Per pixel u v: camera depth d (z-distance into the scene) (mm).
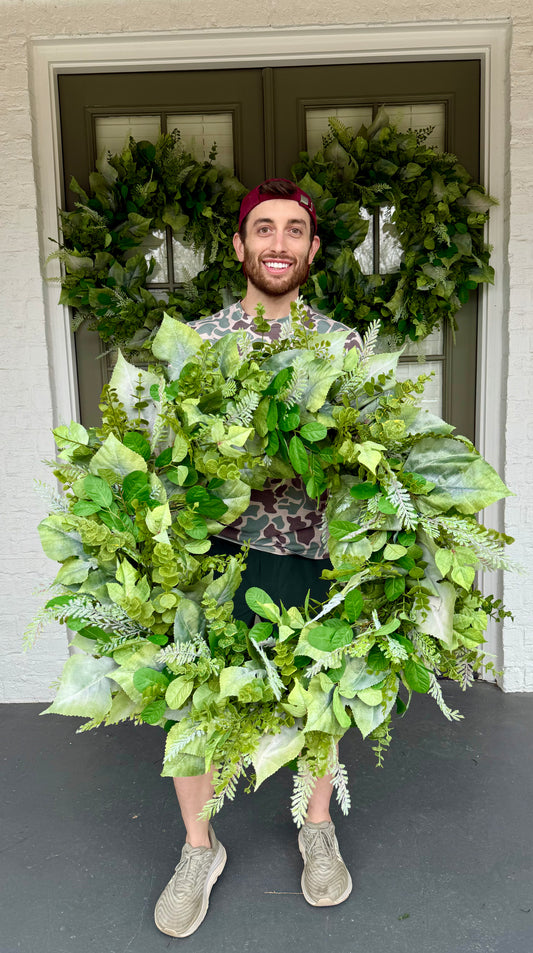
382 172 2158
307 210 1407
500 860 1515
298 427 1147
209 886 1403
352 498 1151
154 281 2355
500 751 1941
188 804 1377
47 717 2201
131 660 1105
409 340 2336
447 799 1731
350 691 1096
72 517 1115
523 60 2113
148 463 1174
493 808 1693
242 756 1127
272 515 1353
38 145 2193
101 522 1121
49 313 2250
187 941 1319
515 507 2266
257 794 1778
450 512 1114
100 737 2064
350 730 2059
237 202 2184
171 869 1510
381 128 2152
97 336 2330
